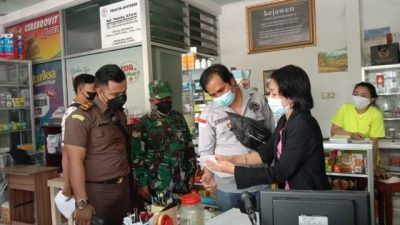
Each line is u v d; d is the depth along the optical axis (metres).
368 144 2.64
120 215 2.00
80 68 4.17
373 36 3.89
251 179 1.45
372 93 3.16
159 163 2.53
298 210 0.91
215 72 1.88
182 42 4.10
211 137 2.04
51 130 4.16
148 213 1.41
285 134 1.42
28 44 4.70
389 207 2.88
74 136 1.79
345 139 2.71
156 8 3.75
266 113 2.05
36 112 4.70
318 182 1.39
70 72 4.27
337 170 2.85
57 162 4.07
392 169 3.69
